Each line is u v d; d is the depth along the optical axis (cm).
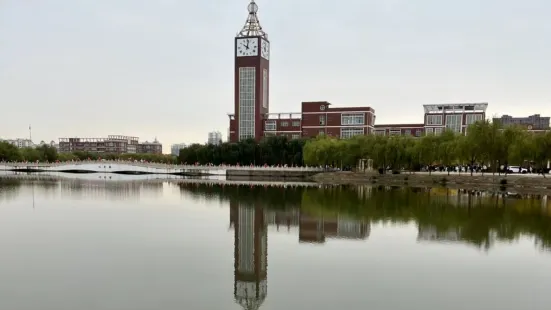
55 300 1995
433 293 2120
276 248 3042
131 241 3234
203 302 1981
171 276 2366
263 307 1912
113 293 2091
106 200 6031
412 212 4744
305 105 16725
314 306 1936
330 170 12644
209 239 3334
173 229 3747
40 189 7756
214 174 13775
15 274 2386
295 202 5812
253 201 5972
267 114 17625
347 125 16188
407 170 11506
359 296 2066
